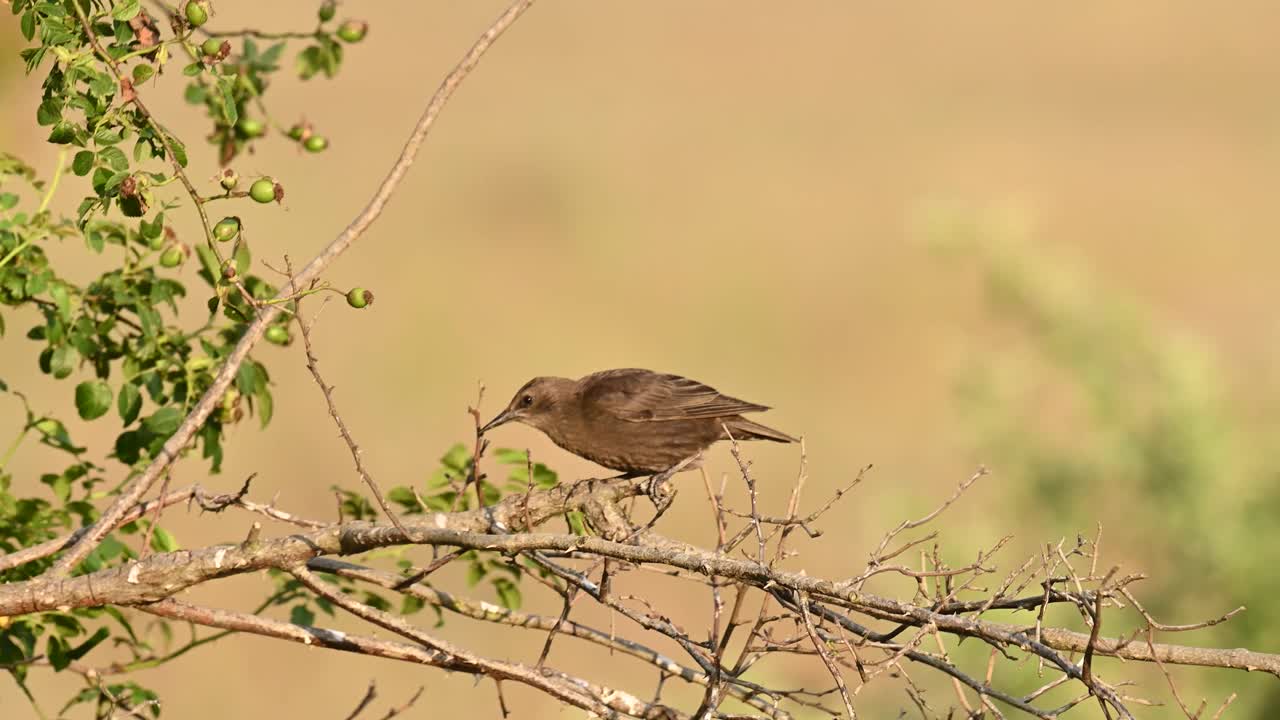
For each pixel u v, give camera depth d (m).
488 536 6.77
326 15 9.55
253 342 7.50
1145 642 6.43
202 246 8.61
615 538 8.01
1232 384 16.09
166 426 8.20
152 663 8.35
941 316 29.64
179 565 7.11
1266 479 14.26
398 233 33.94
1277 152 41.91
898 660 6.52
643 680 16.33
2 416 17.45
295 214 33.38
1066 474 14.76
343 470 21.91
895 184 40.22
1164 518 14.05
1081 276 15.99
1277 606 13.37
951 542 13.55
